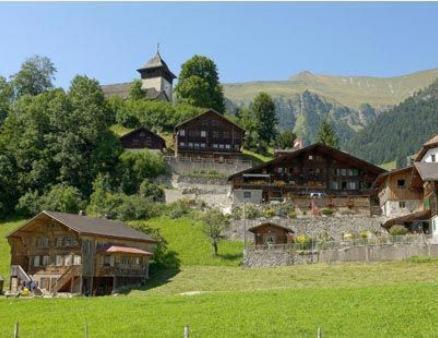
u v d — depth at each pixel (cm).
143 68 16525
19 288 6731
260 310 4050
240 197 9950
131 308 4438
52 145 10756
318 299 4309
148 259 7156
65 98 11356
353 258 6794
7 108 12812
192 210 9312
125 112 14100
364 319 3666
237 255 7612
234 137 12519
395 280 5509
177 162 11150
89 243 6706
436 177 7431
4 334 3688
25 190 10350
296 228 8300
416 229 7919
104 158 10831
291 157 10350
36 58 15825
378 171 10444
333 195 9781
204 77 16088
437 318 3622
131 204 9369
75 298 5456
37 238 7069
